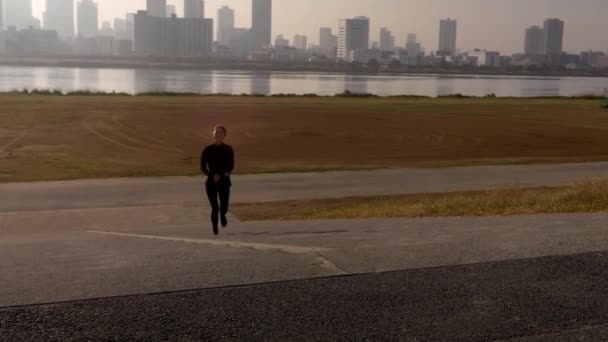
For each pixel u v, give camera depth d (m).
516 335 4.94
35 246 9.80
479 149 34.41
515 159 30.59
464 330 5.03
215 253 8.02
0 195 20.22
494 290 5.98
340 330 5.02
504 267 6.75
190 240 10.30
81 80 157.25
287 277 6.39
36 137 34.84
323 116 49.03
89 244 9.98
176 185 22.39
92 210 17.98
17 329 4.95
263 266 6.88
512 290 5.98
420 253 7.45
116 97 64.81
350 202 19.48
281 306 5.52
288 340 4.83
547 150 34.41
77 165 26.86
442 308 5.50
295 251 7.79
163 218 16.94
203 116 46.53
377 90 126.75
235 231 12.66
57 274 6.67
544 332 5.00
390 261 7.04
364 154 32.06
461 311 5.43
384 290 5.96
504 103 68.19
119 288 6.03
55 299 5.69
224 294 5.84
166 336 4.86
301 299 5.71
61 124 40.25
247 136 37.53
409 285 6.12
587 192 15.99
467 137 39.00
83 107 50.47
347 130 41.16
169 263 7.20
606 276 6.43
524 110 59.00
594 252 7.41
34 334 4.85
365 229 11.14
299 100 66.38
